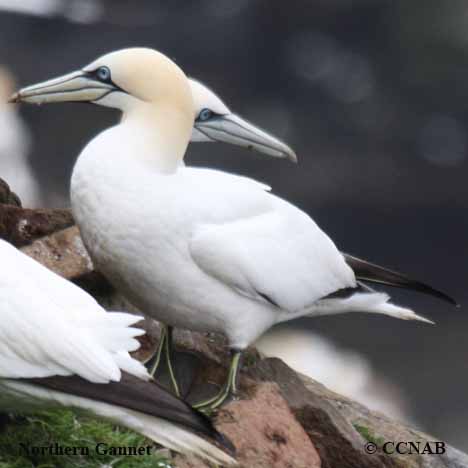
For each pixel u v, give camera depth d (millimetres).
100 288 12516
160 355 11922
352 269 12648
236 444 10523
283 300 11672
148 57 11352
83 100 11570
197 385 12039
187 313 11414
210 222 11203
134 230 10961
